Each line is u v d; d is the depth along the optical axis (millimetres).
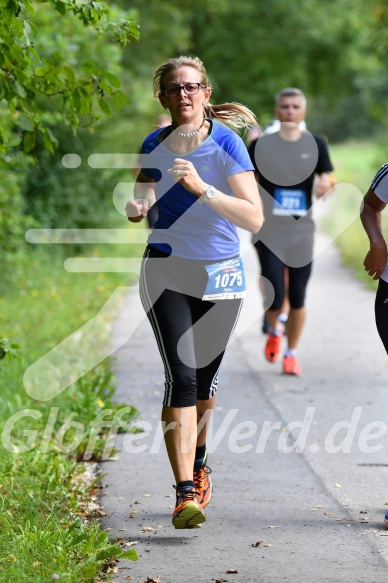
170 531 11445
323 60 75000
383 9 49469
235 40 70125
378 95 84500
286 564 10352
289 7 70938
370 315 27672
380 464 14227
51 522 10836
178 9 61531
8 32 11750
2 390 17375
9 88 12414
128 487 13188
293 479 13523
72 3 12359
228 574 10070
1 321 23922
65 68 12742
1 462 13422
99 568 10156
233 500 12633
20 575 9281
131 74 48938
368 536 11219
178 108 11000
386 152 63938
